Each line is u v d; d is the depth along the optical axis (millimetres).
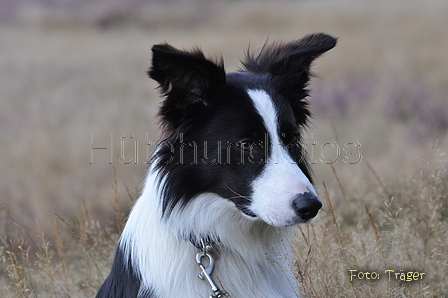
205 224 4895
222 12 32344
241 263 5035
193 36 26953
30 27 31422
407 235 6660
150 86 18594
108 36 28734
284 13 30578
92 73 20672
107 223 9117
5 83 19172
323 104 15156
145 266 4809
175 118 4848
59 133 13234
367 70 18656
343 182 9422
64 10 34094
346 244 6695
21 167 11016
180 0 36312
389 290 5793
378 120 13609
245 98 4832
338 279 5977
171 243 4809
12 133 13539
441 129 13148
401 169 9211
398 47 21484
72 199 9805
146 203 4988
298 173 4598
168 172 4867
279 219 4473
